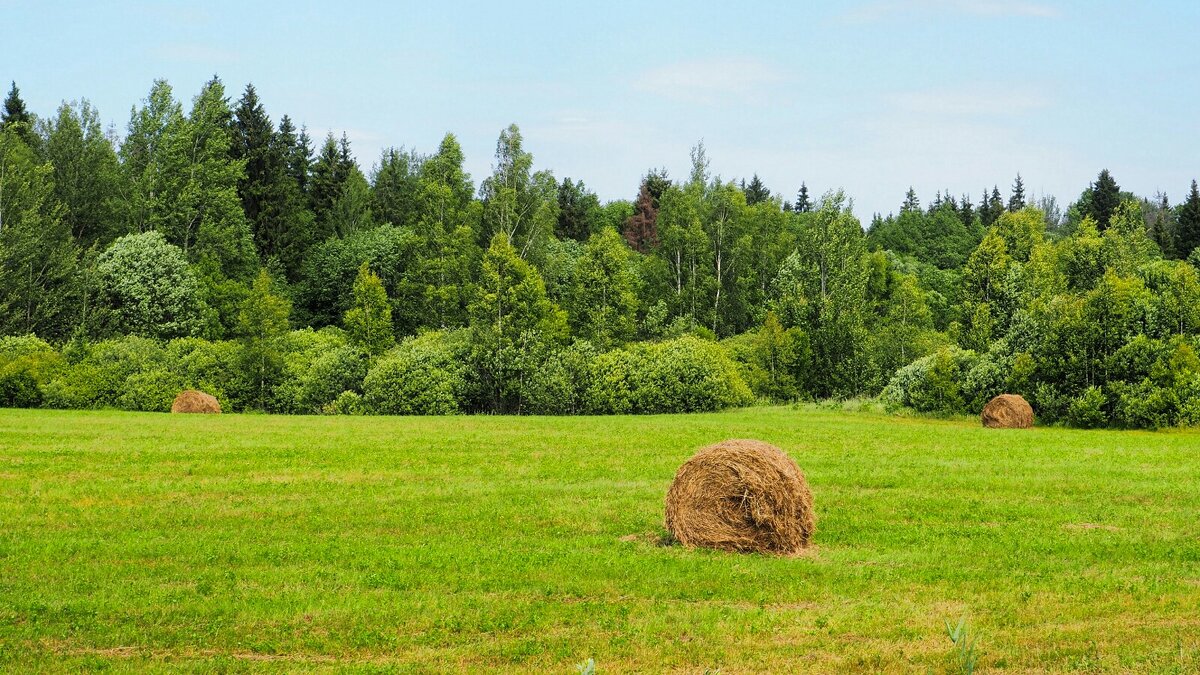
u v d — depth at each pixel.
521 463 30.20
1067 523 20.52
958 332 77.00
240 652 11.87
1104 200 127.44
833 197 78.44
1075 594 14.43
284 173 105.38
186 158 91.44
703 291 91.56
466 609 13.57
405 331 90.81
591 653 11.63
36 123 97.81
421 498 23.25
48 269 75.38
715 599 14.36
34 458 30.67
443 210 93.06
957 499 23.41
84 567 15.98
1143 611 13.43
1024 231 90.12
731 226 96.06
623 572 15.77
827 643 12.03
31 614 13.19
